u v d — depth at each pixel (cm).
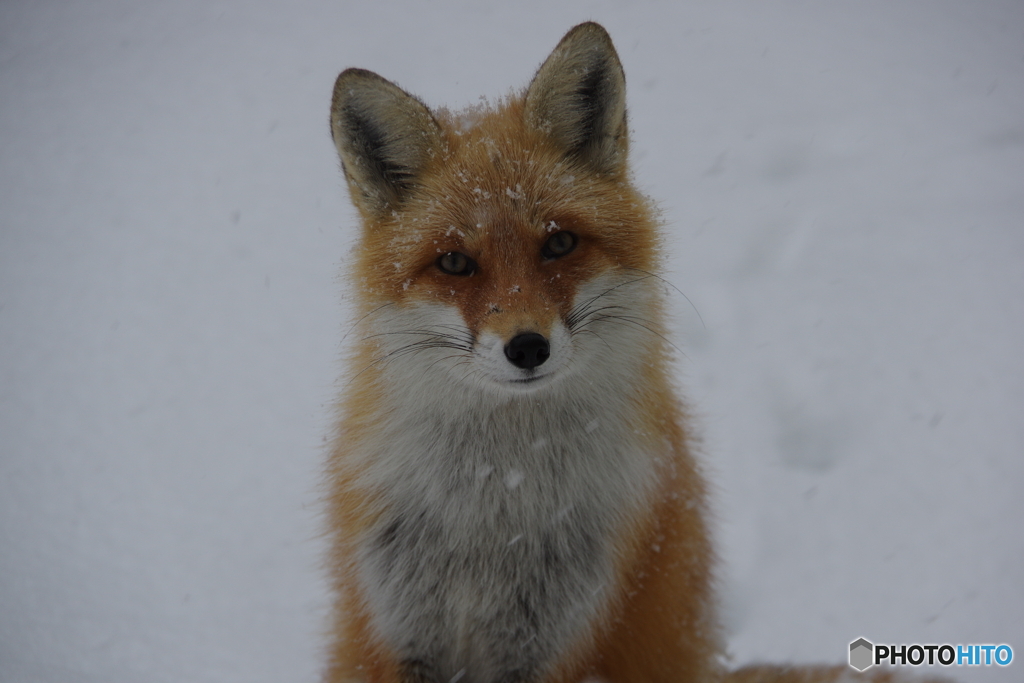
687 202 312
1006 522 210
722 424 223
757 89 423
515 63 455
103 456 221
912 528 210
